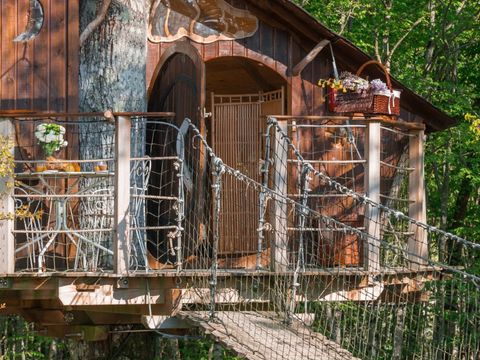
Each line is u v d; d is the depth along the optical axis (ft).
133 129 39.93
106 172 34.91
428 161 70.03
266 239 43.98
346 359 32.40
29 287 34.91
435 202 77.30
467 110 71.87
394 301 40.86
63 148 40.68
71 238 35.04
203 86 37.78
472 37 76.48
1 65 41.78
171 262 39.68
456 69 76.84
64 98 41.32
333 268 38.01
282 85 45.34
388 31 75.66
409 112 48.26
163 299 35.27
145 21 41.55
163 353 73.82
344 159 44.39
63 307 38.83
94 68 40.78
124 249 34.19
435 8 79.56
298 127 43.16
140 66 41.16
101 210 37.99
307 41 44.62
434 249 73.05
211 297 34.04
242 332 33.47
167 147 40.57
